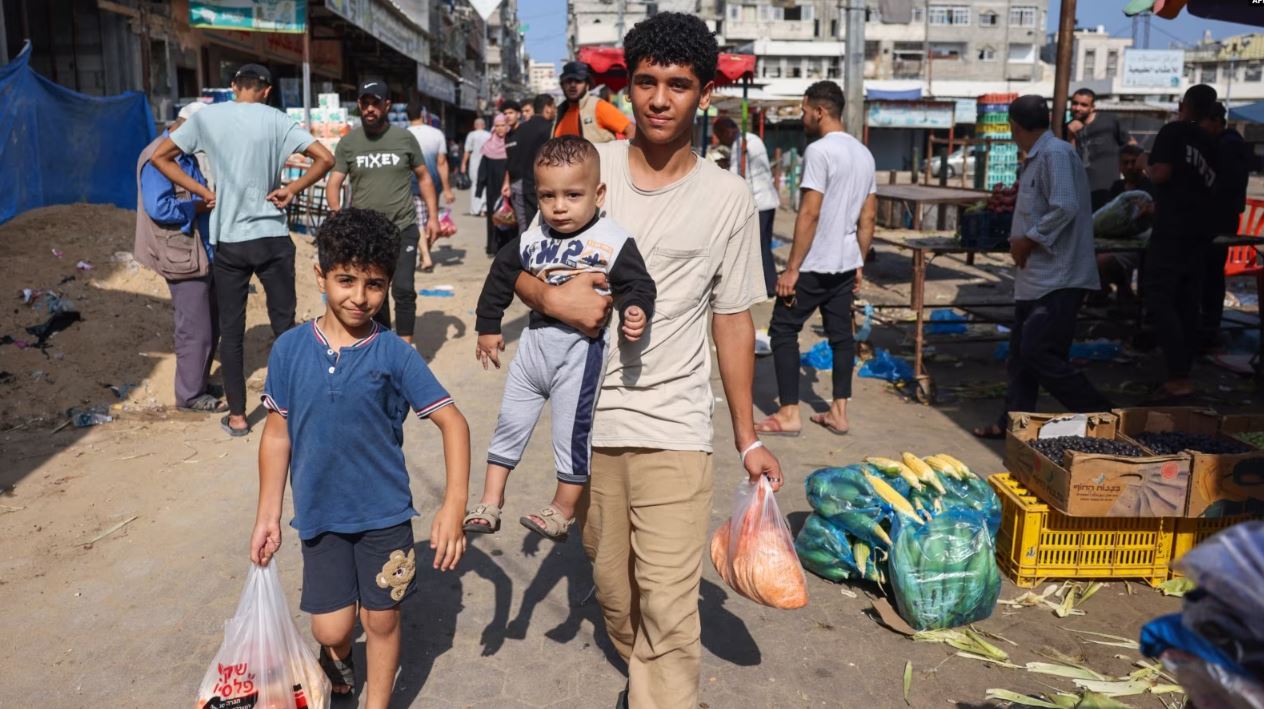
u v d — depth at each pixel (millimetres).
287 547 4211
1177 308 7160
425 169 7086
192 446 5488
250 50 16516
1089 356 8062
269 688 2627
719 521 4543
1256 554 1413
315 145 5750
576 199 2482
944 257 13844
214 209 5484
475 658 3363
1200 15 5430
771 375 7473
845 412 5949
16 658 3326
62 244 8133
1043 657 3424
